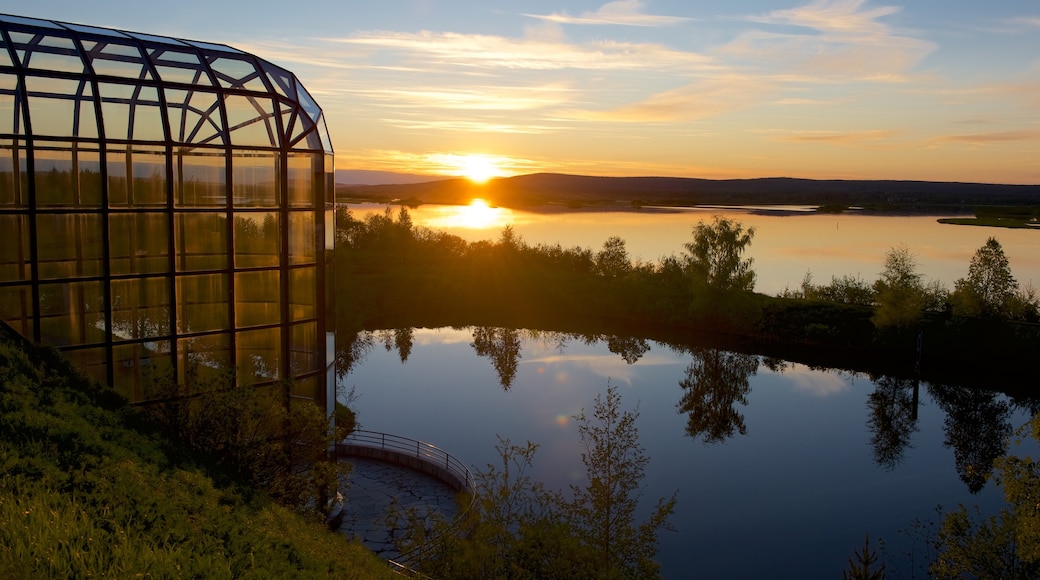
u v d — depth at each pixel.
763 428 47.19
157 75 18.77
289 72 22.52
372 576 14.34
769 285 90.94
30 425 13.19
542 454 39.59
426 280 87.94
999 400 54.91
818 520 33.84
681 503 35.28
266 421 18.47
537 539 16.81
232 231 19.77
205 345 19.66
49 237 17.25
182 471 14.30
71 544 9.47
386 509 24.19
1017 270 93.56
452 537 16.72
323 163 21.55
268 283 20.70
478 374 57.06
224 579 10.28
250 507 14.62
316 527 16.53
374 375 56.38
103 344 18.06
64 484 11.52
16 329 17.11
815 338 68.56
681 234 158.00
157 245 18.72
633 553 17.61
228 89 19.69
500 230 160.88
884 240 145.12
